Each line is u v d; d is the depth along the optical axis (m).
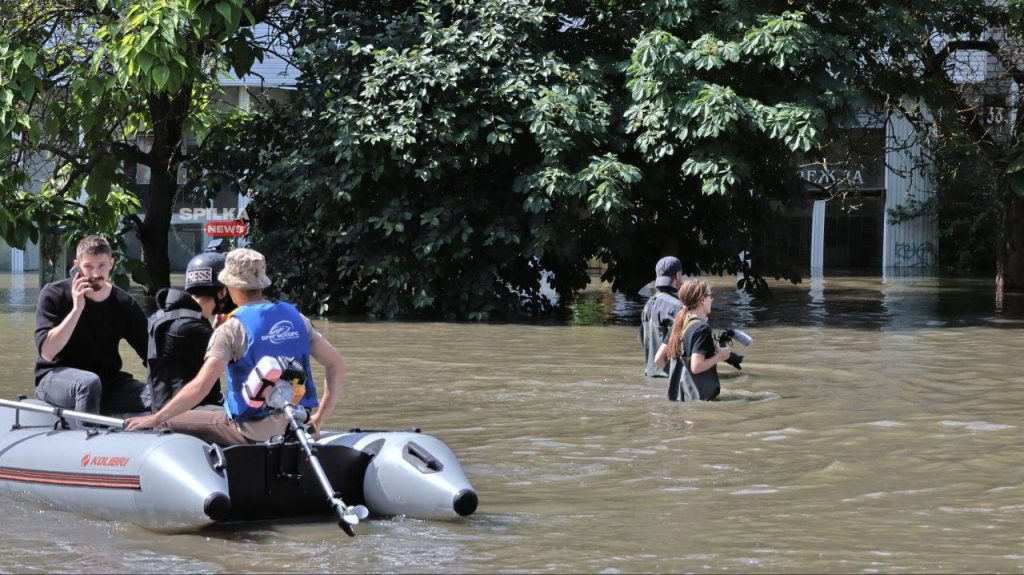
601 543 6.25
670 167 22.50
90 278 8.09
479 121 21.06
